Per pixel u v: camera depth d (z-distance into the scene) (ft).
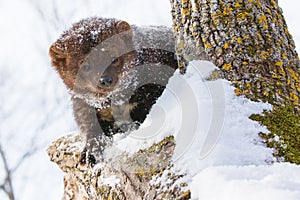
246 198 11.98
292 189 12.02
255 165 13.67
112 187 17.40
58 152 22.71
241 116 15.24
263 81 16.30
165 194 14.05
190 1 18.43
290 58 17.48
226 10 17.65
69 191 22.43
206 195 12.87
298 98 16.65
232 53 16.90
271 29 17.46
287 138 14.96
